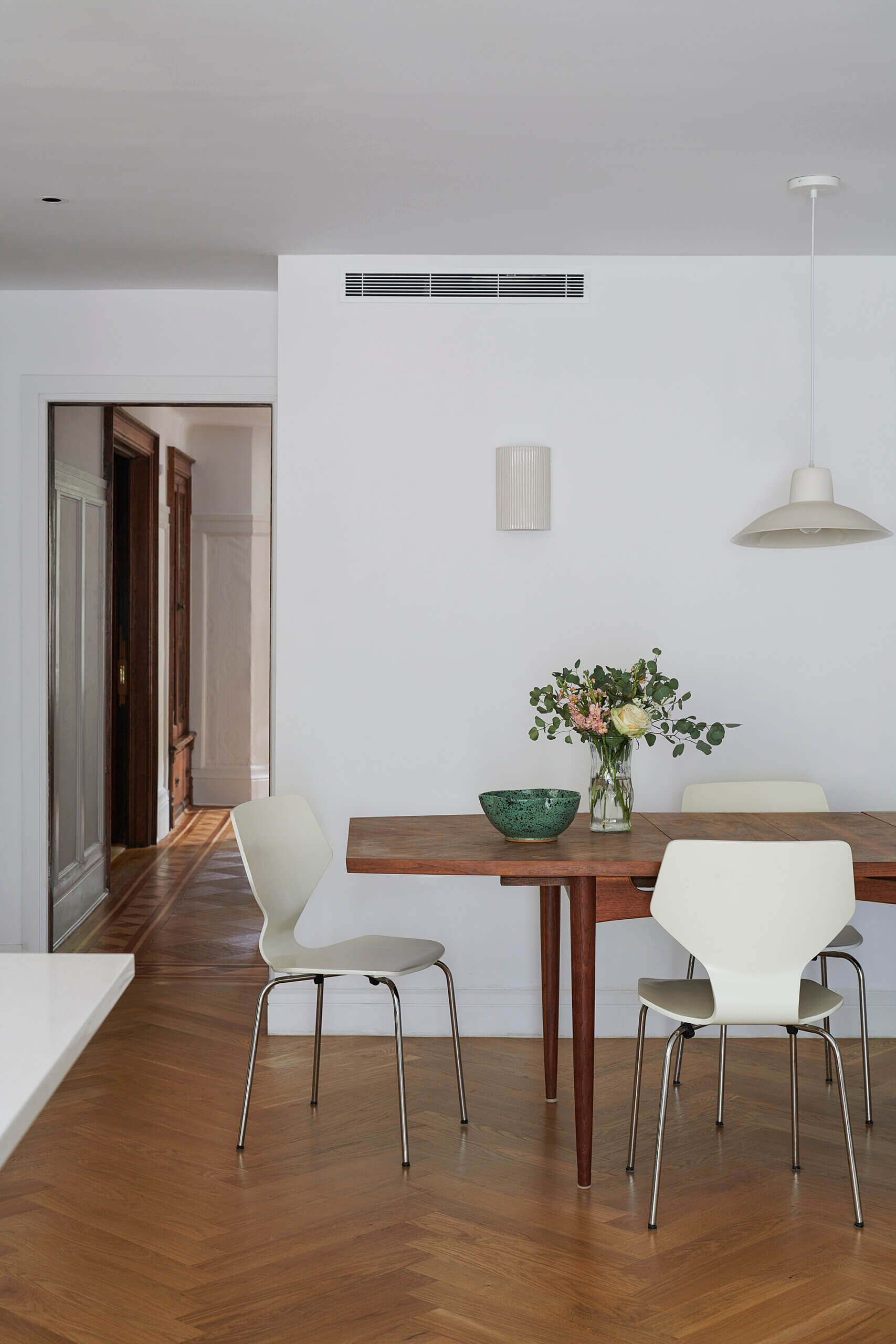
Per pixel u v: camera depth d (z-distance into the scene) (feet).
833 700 14.35
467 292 14.16
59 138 10.64
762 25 8.62
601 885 10.04
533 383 14.20
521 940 14.24
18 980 5.43
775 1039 14.06
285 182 11.74
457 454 14.20
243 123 10.32
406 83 9.54
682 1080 12.58
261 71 9.31
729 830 11.43
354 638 14.25
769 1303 8.06
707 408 14.24
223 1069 12.69
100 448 19.56
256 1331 7.67
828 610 14.34
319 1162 10.32
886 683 14.34
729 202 12.30
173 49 8.95
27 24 8.55
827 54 9.06
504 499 13.99
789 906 9.05
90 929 18.34
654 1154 10.58
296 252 13.98
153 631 25.07
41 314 15.57
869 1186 9.93
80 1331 7.66
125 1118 11.28
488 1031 14.20
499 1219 9.29
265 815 11.50
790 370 14.23
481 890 14.23
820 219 12.82
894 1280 8.38
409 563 14.24
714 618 14.30
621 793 11.29
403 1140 10.25
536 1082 12.48
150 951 17.17
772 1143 10.85
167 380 15.58
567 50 9.00
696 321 14.21
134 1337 7.59
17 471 15.67
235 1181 9.93
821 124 10.34
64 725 17.46
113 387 15.60
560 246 13.79
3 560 15.74
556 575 14.25
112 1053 13.12
